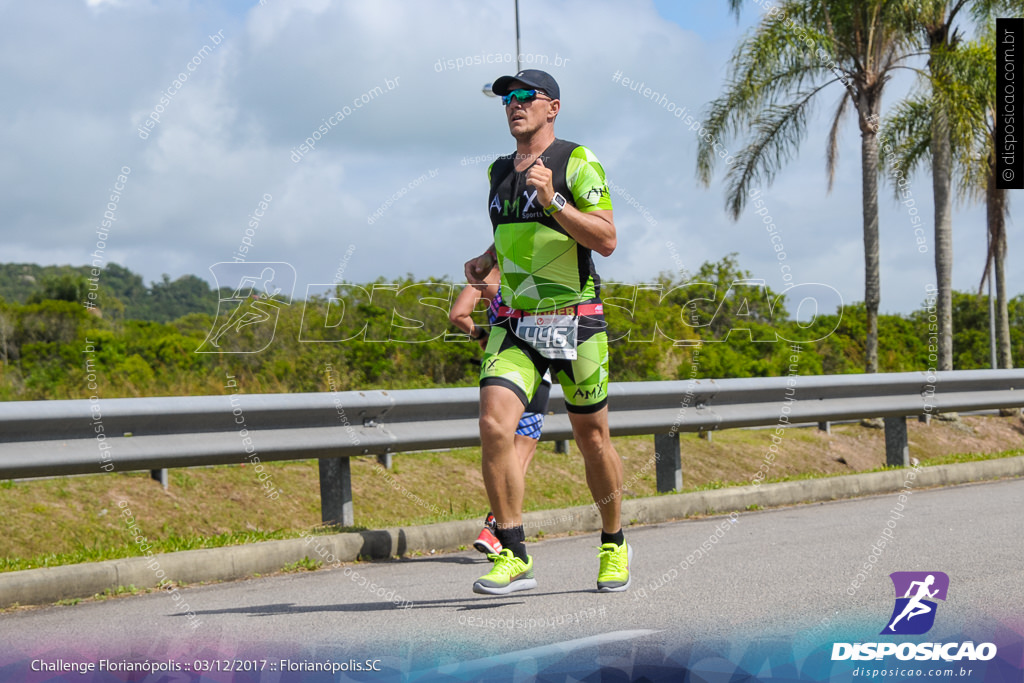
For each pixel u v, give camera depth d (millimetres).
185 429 5410
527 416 4906
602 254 3764
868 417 8914
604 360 3945
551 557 5188
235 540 5082
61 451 5012
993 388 10125
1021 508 6406
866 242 14523
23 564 4441
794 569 4559
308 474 7625
